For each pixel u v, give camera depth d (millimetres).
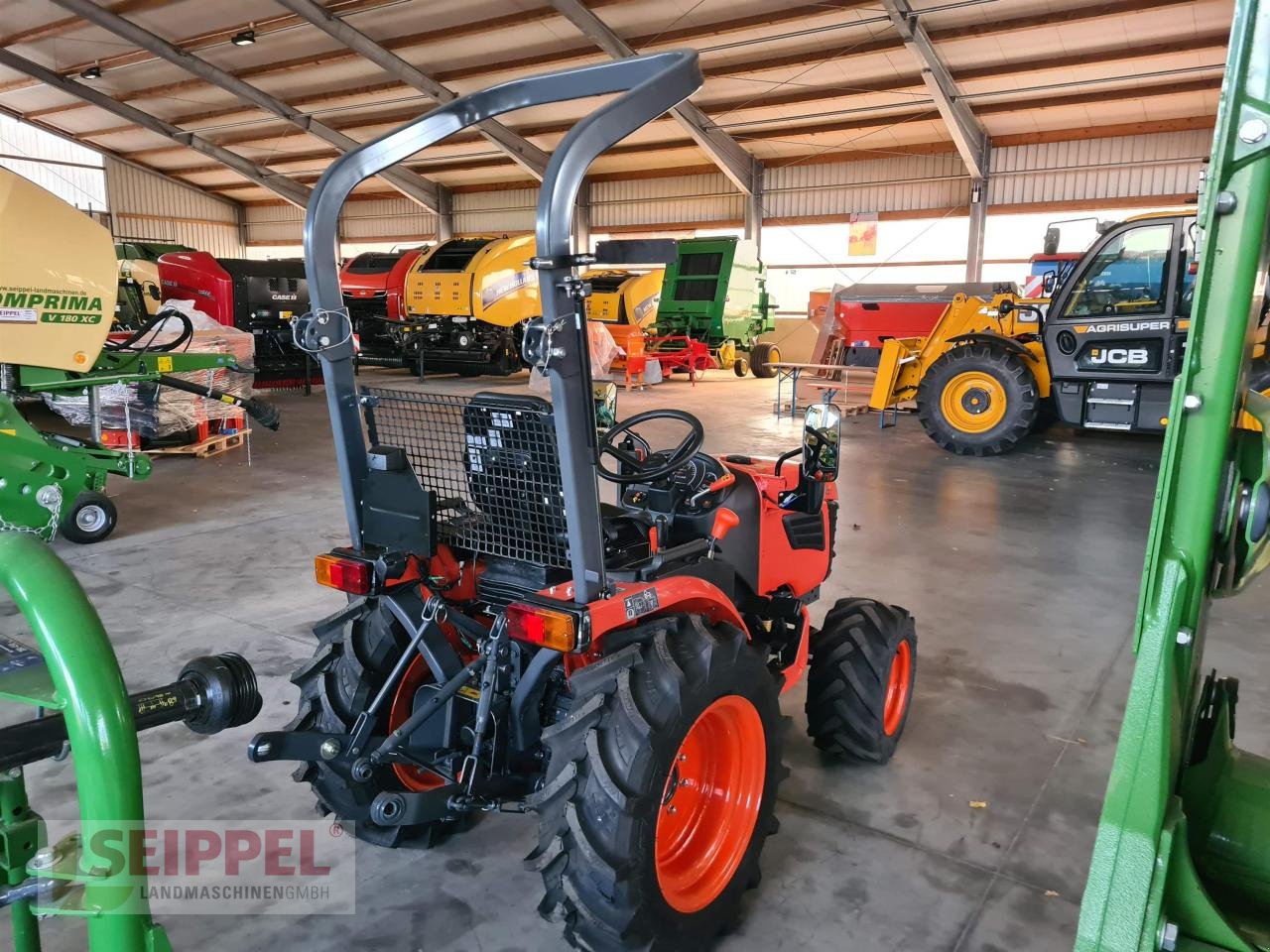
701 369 16344
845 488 7102
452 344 14203
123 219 23797
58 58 18188
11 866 1234
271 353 12320
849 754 2936
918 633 4117
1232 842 1542
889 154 17641
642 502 2646
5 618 4109
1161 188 15164
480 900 2287
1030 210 16266
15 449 4980
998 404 8344
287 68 17109
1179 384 1264
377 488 2219
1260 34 1151
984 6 12383
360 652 2383
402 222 23859
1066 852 2508
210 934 2145
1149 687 1302
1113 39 12836
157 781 2820
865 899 2297
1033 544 5559
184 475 7375
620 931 1883
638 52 14805
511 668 2145
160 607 4309
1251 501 1336
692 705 1969
